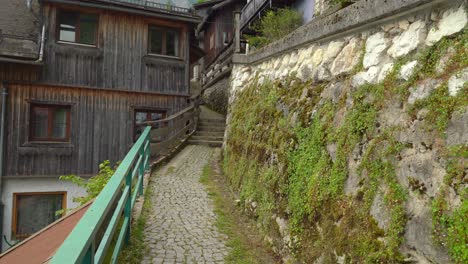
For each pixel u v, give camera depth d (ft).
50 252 7.80
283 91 17.72
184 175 25.94
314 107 13.73
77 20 33.45
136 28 35.68
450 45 8.02
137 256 12.49
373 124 9.78
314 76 14.78
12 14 36.88
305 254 11.25
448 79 7.68
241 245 14.24
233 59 29.17
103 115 34.50
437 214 6.97
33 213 32.19
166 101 37.40
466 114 6.91
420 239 7.31
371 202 8.96
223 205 19.45
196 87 67.56
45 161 32.17
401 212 7.95
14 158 31.09
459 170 6.75
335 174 10.78
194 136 38.50
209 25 79.97
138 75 35.83
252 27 50.52
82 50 33.37
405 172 8.19
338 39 13.47
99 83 34.06
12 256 9.56
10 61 29.07
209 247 13.83
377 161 9.17
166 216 17.26
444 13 8.43
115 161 34.88
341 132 11.12
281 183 14.40
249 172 18.94
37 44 31.99
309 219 11.64
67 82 32.81
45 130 32.68
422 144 7.88
